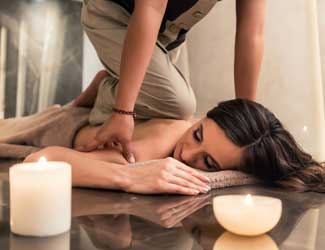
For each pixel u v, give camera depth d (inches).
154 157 44.9
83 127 54.8
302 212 34.3
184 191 37.4
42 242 23.9
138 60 40.8
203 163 42.8
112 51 50.4
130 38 40.8
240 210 25.5
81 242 24.4
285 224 30.3
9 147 56.8
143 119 51.1
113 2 50.4
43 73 90.0
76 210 31.7
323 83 75.1
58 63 91.3
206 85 77.9
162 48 49.4
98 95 54.6
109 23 50.1
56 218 24.8
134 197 36.3
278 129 44.3
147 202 34.9
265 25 72.0
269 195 40.5
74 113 56.7
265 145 42.6
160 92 48.8
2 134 61.4
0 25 85.4
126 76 41.1
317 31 71.1
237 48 51.3
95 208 32.4
